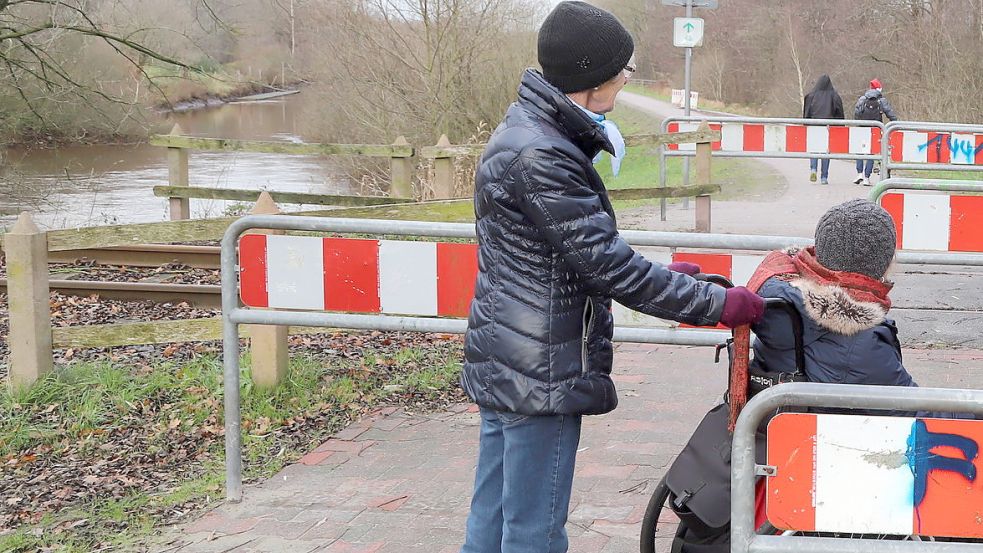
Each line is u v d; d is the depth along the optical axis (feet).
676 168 78.95
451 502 14.58
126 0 56.90
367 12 67.72
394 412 18.76
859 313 8.84
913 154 40.93
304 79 73.56
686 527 10.28
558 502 9.57
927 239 18.99
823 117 57.52
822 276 9.07
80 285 28.30
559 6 9.20
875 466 8.03
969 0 81.00
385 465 16.15
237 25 59.62
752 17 153.17
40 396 19.06
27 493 15.56
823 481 8.08
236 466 14.84
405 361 21.84
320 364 21.44
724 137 42.98
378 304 14.93
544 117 9.07
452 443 17.07
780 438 8.08
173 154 38.22
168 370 20.92
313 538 13.52
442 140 34.83
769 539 8.15
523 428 9.32
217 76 61.52
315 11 68.18
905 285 28.91
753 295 8.96
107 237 19.74
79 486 15.78
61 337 19.56
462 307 14.78
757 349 9.64
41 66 53.57
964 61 78.38
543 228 8.85
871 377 8.94
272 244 14.96
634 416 18.15
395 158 35.09
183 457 16.88
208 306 27.81
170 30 54.85
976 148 39.99
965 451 7.94
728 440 9.70
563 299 9.15
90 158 98.94
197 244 35.63
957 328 24.11
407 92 68.69
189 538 13.66
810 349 9.11
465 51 68.23
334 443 17.20
